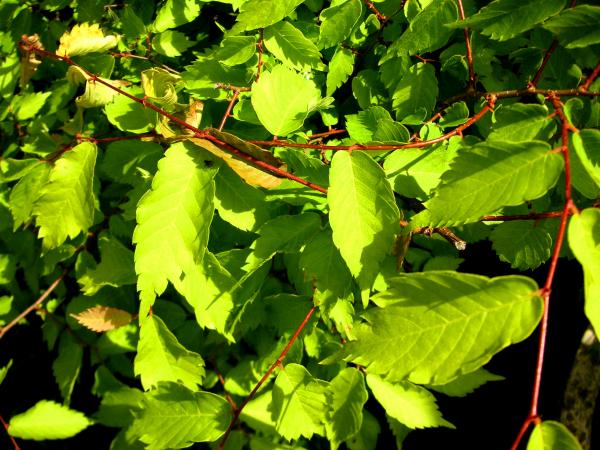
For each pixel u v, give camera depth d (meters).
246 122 0.27
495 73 0.28
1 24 0.32
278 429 0.23
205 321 0.24
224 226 0.27
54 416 0.30
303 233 0.23
